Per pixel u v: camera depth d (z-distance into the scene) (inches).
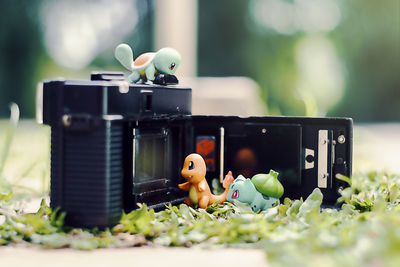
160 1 45.4
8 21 100.9
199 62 105.4
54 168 20.6
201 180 22.5
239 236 19.0
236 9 104.3
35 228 19.6
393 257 16.0
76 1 102.0
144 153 21.6
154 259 17.7
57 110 20.3
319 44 108.2
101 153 20.0
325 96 106.8
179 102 22.6
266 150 23.7
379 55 109.7
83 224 20.1
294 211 21.1
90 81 20.4
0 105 101.1
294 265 16.3
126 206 21.0
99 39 102.3
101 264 17.4
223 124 24.1
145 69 22.4
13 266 17.3
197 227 19.7
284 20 107.7
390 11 108.8
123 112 20.4
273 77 104.8
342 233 17.6
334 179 23.1
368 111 110.6
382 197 22.8
